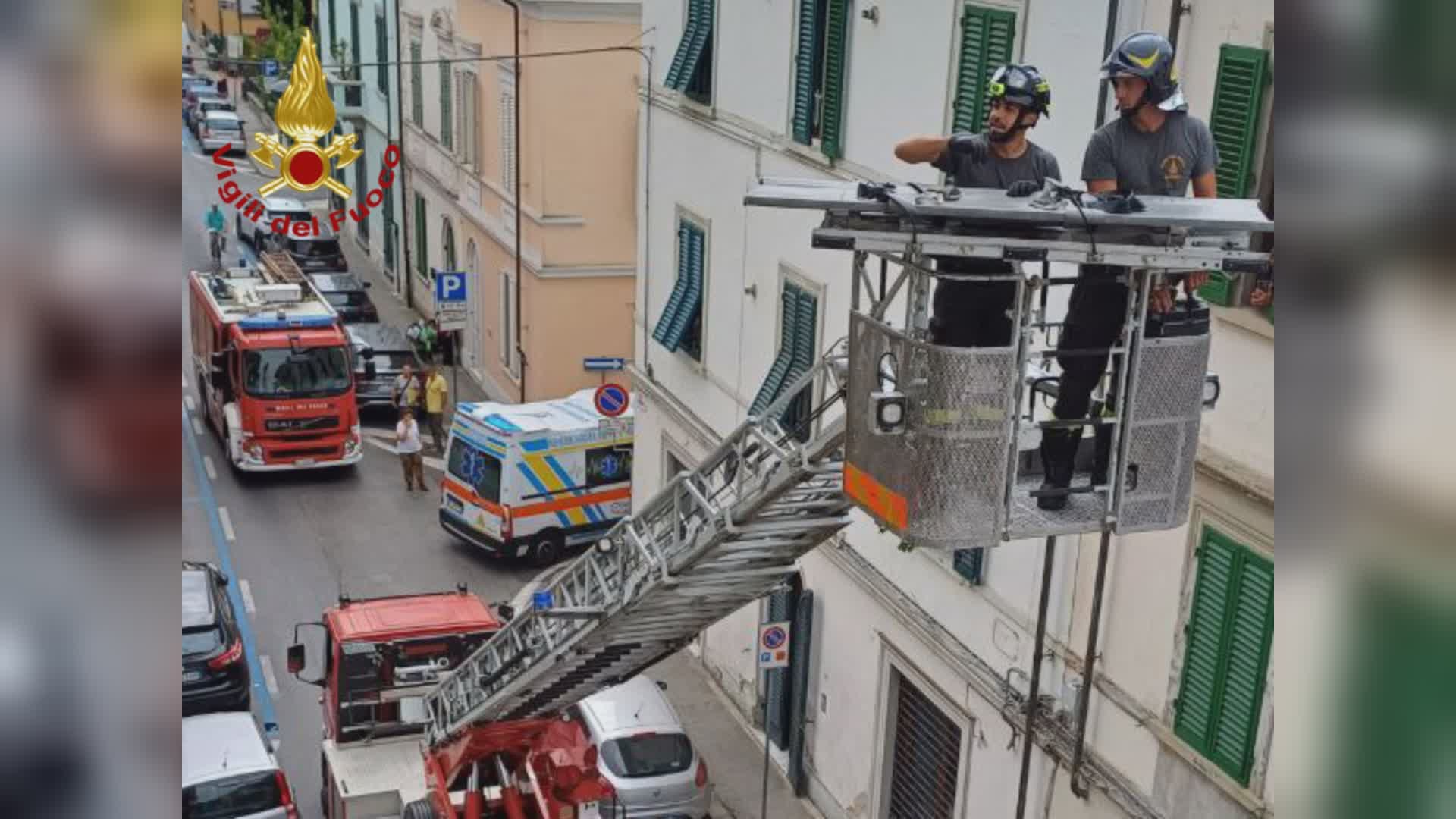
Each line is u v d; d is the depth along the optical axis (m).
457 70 32.78
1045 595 10.51
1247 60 8.55
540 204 27.77
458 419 23.09
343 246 46.88
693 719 18.12
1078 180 10.65
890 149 13.51
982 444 6.42
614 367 24.06
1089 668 10.28
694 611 11.44
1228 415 8.96
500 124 30.03
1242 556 8.95
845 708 15.28
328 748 14.57
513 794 12.85
